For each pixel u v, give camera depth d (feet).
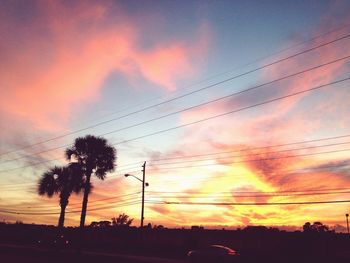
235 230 142.20
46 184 153.17
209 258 107.55
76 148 147.74
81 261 107.96
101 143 147.74
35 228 221.25
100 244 175.83
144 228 165.48
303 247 126.93
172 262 107.04
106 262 106.52
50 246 163.22
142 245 161.38
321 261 114.83
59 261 104.99
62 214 153.58
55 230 215.51
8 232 231.09
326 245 125.08
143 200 160.76
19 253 130.41
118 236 172.55
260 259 122.52
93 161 146.20
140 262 106.11
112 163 148.87
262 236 134.82
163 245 156.04
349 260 113.50
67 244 165.78
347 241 124.16
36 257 117.08
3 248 147.43
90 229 184.24
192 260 110.93
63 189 151.23
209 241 145.89
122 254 143.95
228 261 105.70
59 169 154.20
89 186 145.59
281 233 132.36
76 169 146.41
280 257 120.88
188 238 151.94
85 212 140.77
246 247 135.95
